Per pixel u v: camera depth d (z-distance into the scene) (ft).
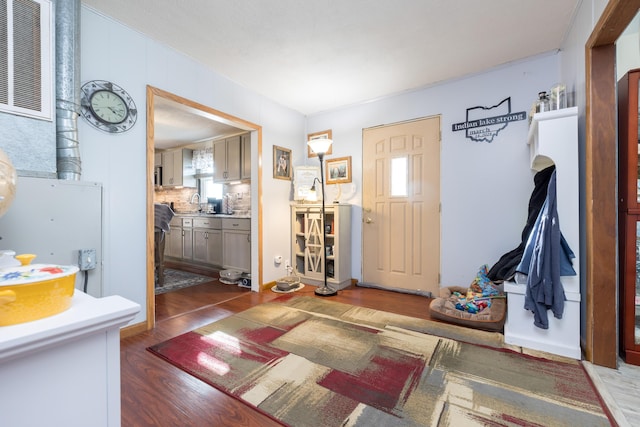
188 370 5.36
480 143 9.25
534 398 4.51
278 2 6.06
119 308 1.74
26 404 1.43
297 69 8.99
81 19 6.13
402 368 5.40
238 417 4.17
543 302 5.80
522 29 7.04
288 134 12.28
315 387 4.84
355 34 7.21
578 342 5.70
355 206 11.86
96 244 5.33
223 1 6.03
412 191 10.57
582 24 6.03
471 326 7.29
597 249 5.43
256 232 10.91
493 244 9.05
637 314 5.46
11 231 4.33
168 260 16.81
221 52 8.04
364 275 11.66
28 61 4.69
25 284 1.46
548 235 5.79
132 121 7.04
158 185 18.66
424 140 10.32
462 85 9.55
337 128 12.35
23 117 4.64
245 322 7.68
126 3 6.10
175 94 7.93
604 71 5.40
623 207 5.51
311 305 9.12
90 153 6.35
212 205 16.35
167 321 7.80
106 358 1.76
